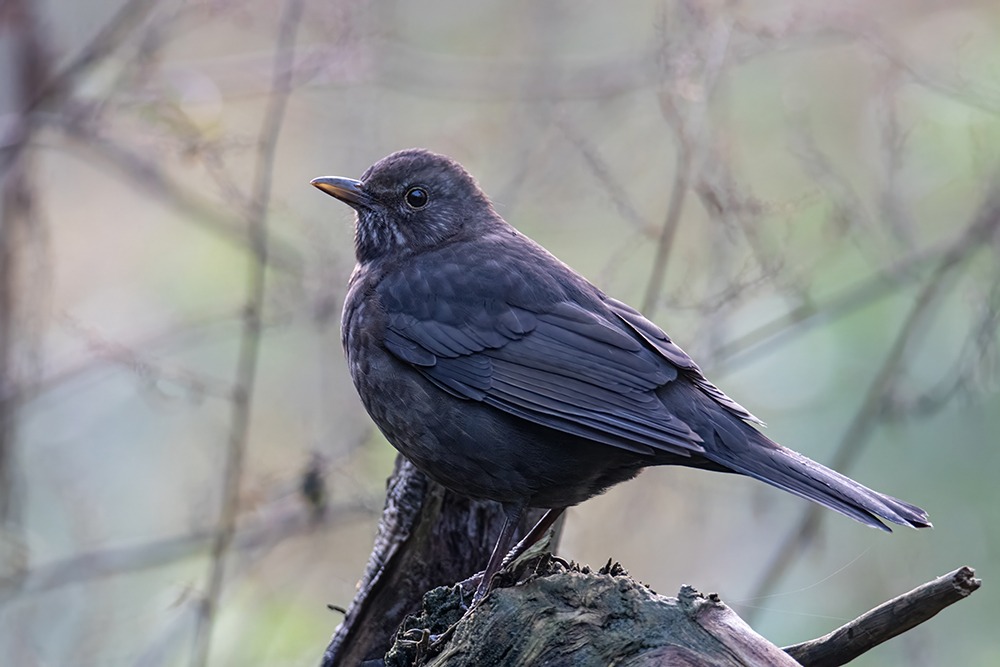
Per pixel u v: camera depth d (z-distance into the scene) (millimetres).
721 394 8898
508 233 10039
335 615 13750
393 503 9195
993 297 12234
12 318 13922
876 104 13117
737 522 14039
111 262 16453
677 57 11953
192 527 13938
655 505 13828
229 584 13586
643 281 13875
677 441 8266
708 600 6855
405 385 9023
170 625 13531
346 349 9516
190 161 13180
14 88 14109
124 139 13570
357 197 10000
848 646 7039
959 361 12266
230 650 13320
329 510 12852
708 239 12969
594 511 13711
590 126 14195
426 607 7957
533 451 8695
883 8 14328
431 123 14891
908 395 12547
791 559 12609
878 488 13203
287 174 14898
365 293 9492
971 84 12797
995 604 12469
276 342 15156
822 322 13094
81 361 14820
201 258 16172
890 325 13664
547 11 15844
